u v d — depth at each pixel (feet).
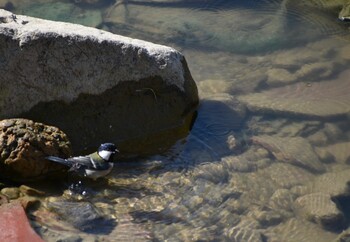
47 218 28.19
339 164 34.94
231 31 48.57
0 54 31.83
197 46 46.47
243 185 32.45
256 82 42.42
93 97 33.86
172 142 35.63
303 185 32.83
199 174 32.99
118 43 33.86
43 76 32.63
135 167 33.24
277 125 38.11
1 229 26.35
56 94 33.01
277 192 32.07
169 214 29.76
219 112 38.32
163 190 31.48
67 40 32.68
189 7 51.83
